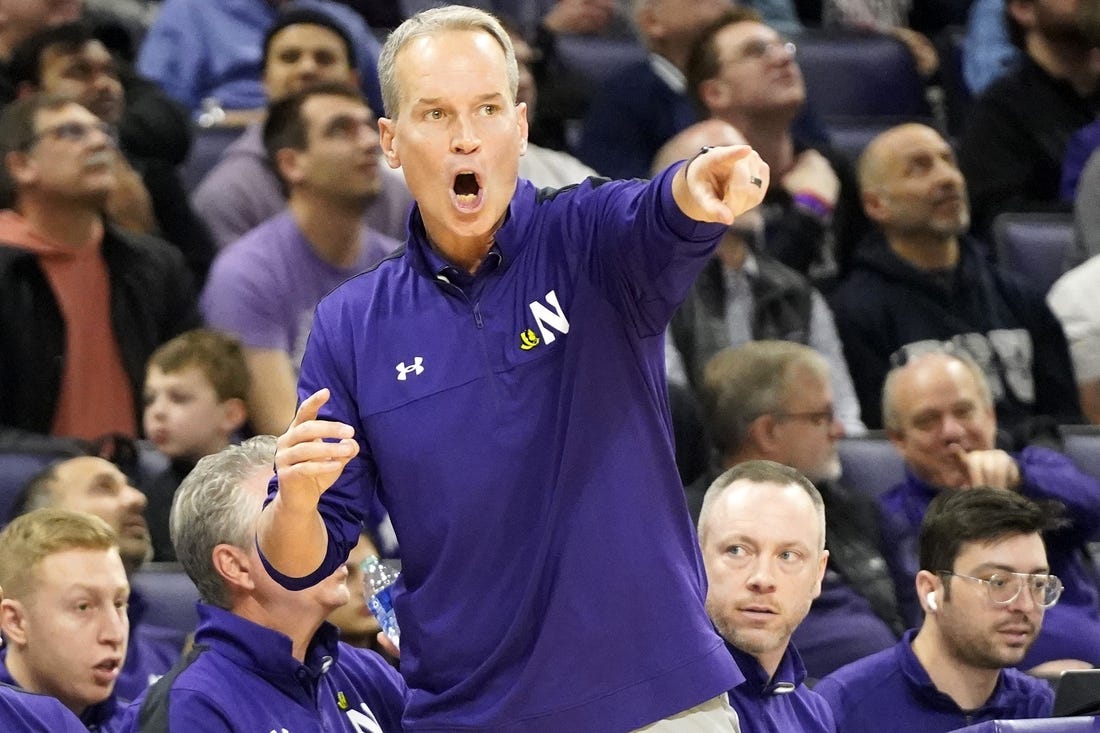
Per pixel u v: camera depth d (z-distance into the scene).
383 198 19.70
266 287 17.59
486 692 7.58
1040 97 23.95
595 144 22.09
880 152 19.59
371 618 13.23
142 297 17.75
